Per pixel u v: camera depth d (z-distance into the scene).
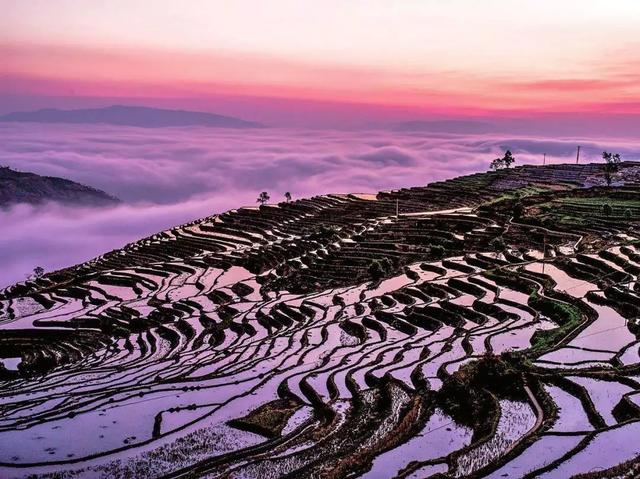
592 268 92.06
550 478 36.00
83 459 47.75
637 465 35.66
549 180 187.88
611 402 47.41
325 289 106.50
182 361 76.69
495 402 48.06
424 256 116.50
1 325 110.62
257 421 52.22
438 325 78.56
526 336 68.81
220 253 152.12
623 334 64.62
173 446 49.31
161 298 117.62
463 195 178.75
